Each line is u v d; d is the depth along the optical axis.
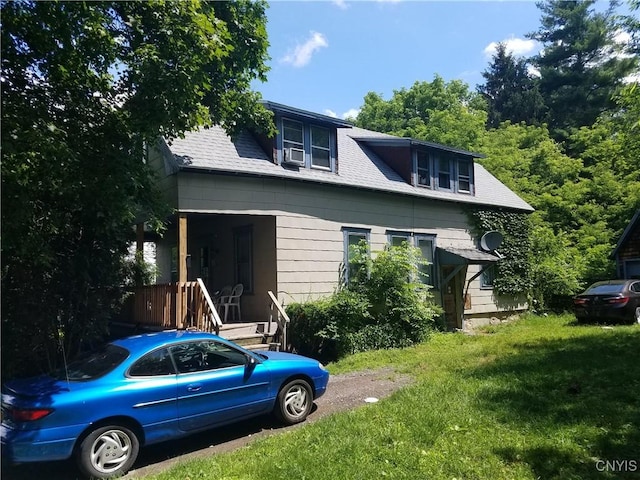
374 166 15.99
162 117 7.00
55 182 6.27
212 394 5.67
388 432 5.32
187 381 5.50
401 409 6.16
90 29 6.14
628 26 14.58
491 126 43.22
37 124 6.08
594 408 5.98
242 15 10.14
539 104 39.03
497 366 8.66
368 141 17.19
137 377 5.24
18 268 8.09
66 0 5.95
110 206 7.19
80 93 7.10
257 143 13.13
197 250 15.71
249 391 6.03
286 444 5.23
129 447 5.02
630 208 25.52
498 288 18.41
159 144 11.20
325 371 7.00
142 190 7.80
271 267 12.23
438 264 16.34
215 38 7.19
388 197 15.06
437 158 17.22
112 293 9.57
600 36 36.69
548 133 35.50
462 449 4.84
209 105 10.09
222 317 12.95
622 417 5.62
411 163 16.19
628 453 4.65
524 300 19.67
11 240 6.39
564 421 5.60
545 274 19.92
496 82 46.81
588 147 30.19
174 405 5.35
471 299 17.41
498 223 18.69
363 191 14.27
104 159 7.00
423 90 38.78
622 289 15.65
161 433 5.26
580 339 11.52
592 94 36.53
